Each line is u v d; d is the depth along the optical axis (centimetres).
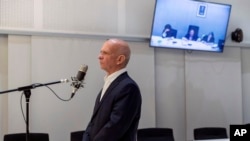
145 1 434
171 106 446
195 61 459
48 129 379
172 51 450
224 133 373
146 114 423
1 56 373
